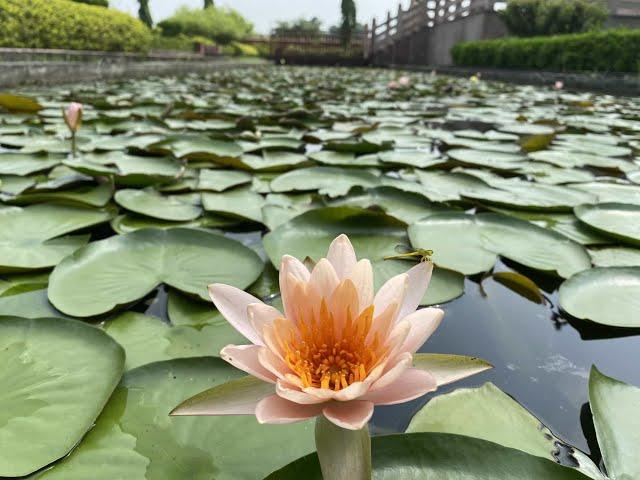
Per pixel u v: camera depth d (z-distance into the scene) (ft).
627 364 1.17
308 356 0.74
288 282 0.77
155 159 2.77
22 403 0.91
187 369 1.00
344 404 0.67
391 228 1.83
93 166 2.24
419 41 19.27
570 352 1.22
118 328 1.21
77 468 0.79
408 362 0.62
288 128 4.41
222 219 2.02
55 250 1.60
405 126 4.50
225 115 4.83
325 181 2.50
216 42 27.40
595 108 6.46
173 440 0.85
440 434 0.79
